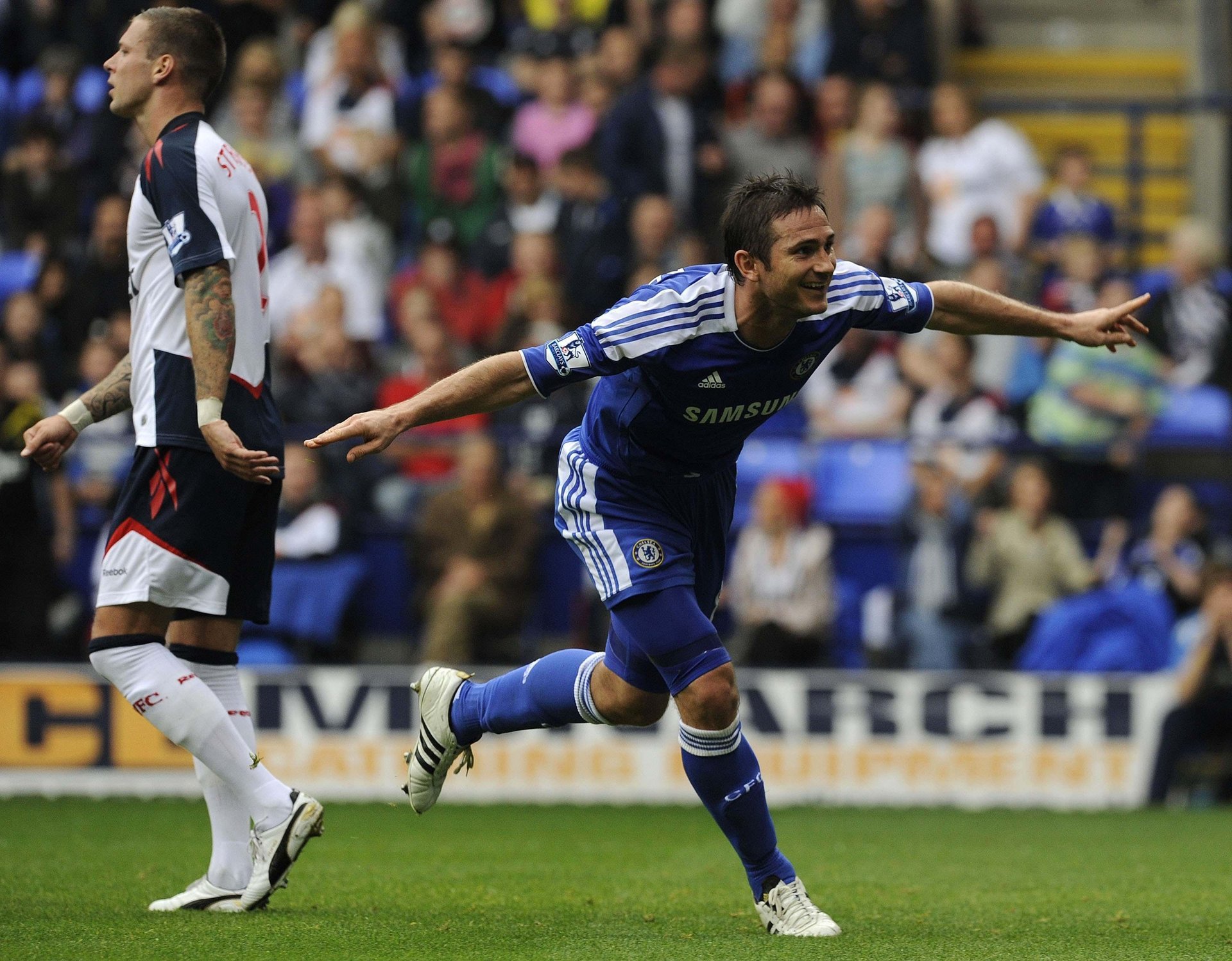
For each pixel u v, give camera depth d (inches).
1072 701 1144.8
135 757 1109.7
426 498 1325.0
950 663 1252.5
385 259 1530.5
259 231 580.7
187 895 581.0
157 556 557.9
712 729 534.0
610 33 1610.5
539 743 1137.4
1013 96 1894.7
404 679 1126.4
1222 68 1871.3
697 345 514.3
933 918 592.7
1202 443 1395.2
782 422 1428.4
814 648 1234.0
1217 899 657.0
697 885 695.1
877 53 1681.8
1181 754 1141.7
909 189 1512.1
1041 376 1424.7
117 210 1464.1
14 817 970.7
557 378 510.6
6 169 1592.0
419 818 1007.0
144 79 574.6
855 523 1385.3
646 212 1430.9
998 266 1428.4
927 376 1401.3
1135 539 1375.5
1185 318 1433.3
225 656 588.7
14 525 1283.2
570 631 1378.0
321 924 549.3
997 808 1125.1
